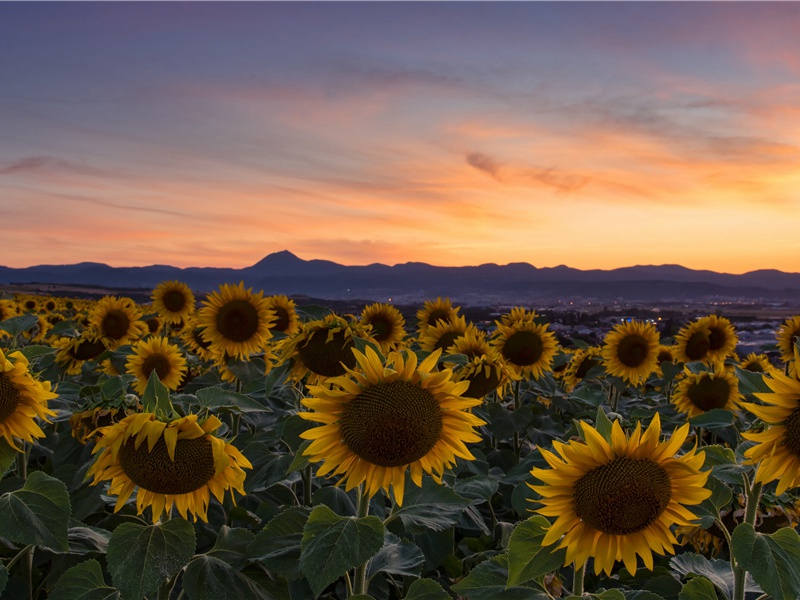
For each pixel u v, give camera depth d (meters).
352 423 3.82
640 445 3.31
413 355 3.82
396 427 3.72
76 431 5.37
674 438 3.29
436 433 3.84
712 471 3.94
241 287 9.48
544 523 3.56
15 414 4.08
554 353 9.95
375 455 3.79
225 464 3.67
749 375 3.96
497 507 7.20
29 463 7.39
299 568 3.76
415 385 3.87
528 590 3.64
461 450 3.93
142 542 3.71
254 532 5.54
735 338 12.55
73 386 6.38
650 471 3.30
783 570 3.33
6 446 4.07
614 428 3.33
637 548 3.38
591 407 9.12
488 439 8.91
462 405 3.86
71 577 3.96
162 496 3.99
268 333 9.48
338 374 6.06
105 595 3.93
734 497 4.86
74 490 5.02
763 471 3.45
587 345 12.33
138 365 8.99
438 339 10.23
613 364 11.62
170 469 3.72
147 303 15.95
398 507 4.16
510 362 9.88
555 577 3.80
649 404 11.45
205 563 3.91
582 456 3.33
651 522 3.35
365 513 4.02
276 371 6.21
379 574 5.39
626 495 3.24
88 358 9.96
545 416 8.76
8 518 3.72
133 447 3.76
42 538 3.72
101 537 4.46
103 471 3.96
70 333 10.11
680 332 12.71
